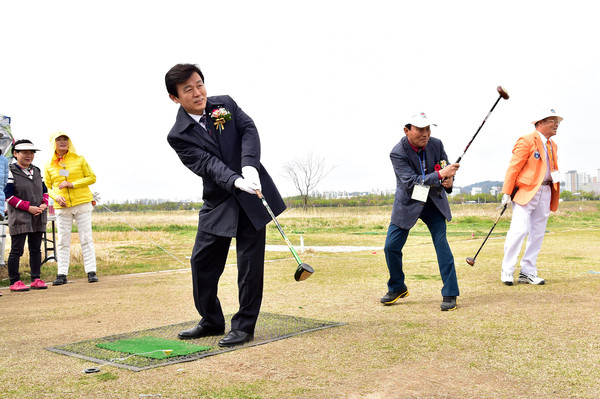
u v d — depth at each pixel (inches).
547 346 131.6
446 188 191.5
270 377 111.9
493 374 111.4
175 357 128.0
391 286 197.6
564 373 111.3
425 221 197.2
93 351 135.9
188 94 141.6
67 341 150.9
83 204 294.5
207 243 147.9
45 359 130.0
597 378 107.9
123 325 172.1
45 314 194.4
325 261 352.8
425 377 110.2
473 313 173.2
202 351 133.2
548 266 289.6
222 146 145.7
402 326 156.8
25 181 273.0
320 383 107.4
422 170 194.5
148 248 476.1
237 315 143.6
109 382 110.3
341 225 853.8
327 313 182.2
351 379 109.7
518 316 166.4
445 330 150.3
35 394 104.0
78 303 217.0
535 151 235.3
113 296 233.5
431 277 266.4
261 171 147.5
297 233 706.8
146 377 113.1
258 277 143.9
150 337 151.8
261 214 142.6
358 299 209.5
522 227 233.0
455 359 122.5
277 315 177.3
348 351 130.8
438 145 199.8
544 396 98.5
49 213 354.6
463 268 292.5
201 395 101.6
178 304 210.4
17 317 189.9
